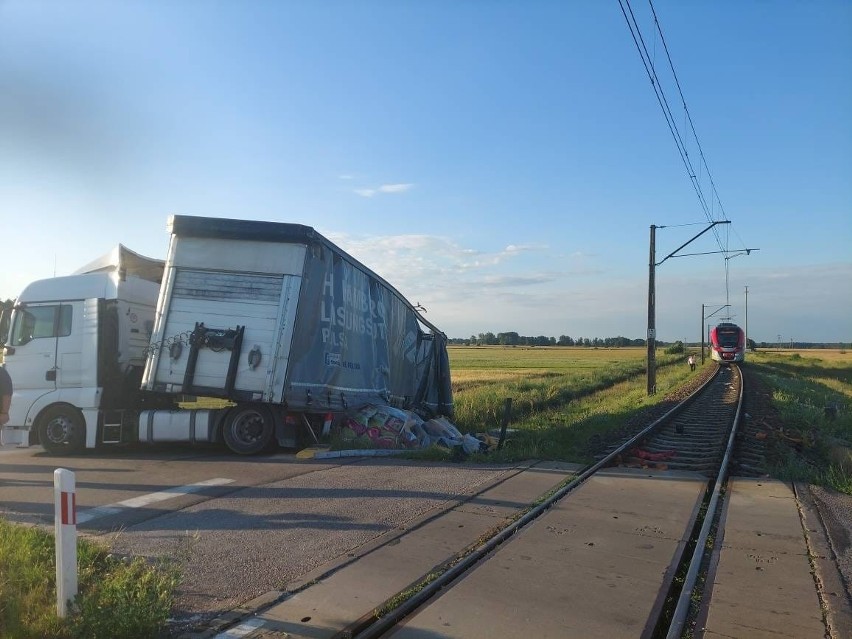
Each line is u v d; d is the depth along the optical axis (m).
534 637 4.31
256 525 6.80
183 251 11.66
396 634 4.32
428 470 9.89
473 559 5.70
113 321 12.34
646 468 10.30
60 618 4.21
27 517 7.09
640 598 4.98
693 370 52.38
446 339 20.16
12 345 12.24
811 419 18.27
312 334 11.97
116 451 12.29
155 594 4.26
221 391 11.26
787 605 4.89
